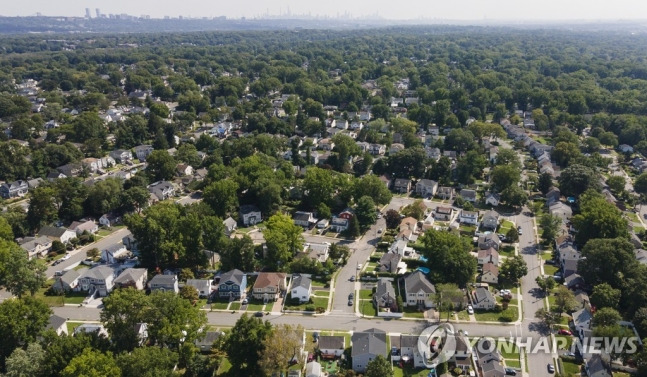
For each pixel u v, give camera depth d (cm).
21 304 10438
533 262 14950
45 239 15662
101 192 17750
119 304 10162
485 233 16300
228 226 16625
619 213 15800
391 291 12912
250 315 12400
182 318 10375
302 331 10969
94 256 15338
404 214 17625
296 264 14112
